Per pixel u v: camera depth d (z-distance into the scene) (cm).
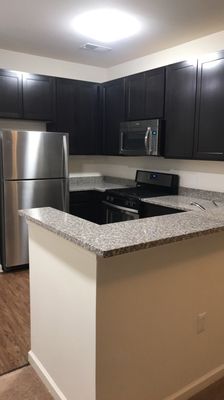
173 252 168
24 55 414
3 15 288
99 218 439
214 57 293
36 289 201
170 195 376
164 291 168
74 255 157
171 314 174
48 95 414
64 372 177
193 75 313
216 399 186
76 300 159
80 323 158
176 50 374
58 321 179
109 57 423
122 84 408
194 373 191
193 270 180
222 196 333
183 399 185
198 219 187
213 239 187
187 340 184
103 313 147
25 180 371
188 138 325
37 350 207
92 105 450
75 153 445
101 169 511
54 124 425
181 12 280
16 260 378
